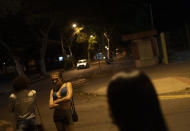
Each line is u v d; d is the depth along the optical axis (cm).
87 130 494
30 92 355
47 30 2820
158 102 57
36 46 3008
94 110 663
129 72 59
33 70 4119
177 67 1368
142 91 55
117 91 56
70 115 359
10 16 2052
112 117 57
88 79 1305
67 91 361
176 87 819
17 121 349
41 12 2181
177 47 4281
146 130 54
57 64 3058
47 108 846
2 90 1992
